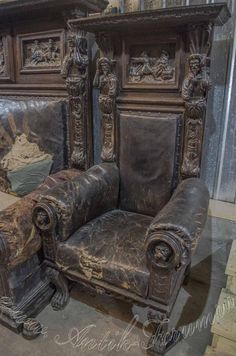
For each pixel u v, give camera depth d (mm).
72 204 1261
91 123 1729
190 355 1219
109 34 1394
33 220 1251
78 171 1692
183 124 1374
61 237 1259
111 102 1511
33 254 1318
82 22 1356
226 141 1525
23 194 1712
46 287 1452
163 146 1422
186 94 1284
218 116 1503
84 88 1581
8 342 1281
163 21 1205
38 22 1598
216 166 1593
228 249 1603
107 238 1271
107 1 1539
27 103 1708
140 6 1498
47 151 1720
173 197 1232
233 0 1308
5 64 1791
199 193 1233
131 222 1435
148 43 1377
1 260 1172
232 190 1601
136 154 1507
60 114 1655
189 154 1381
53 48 1611
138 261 1118
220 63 1420
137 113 1480
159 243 987
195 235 995
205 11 1094
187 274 1563
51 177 1575
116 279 1122
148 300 1099
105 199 1512
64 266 1263
